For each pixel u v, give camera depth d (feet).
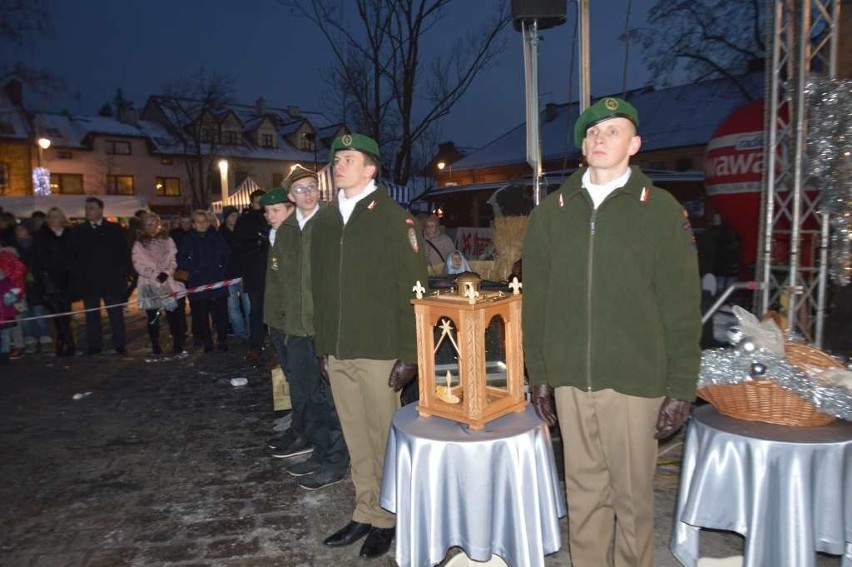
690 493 8.13
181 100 135.54
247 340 28.45
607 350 7.30
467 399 7.98
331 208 9.95
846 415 7.56
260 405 18.30
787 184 12.75
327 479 12.58
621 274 7.18
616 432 7.52
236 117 142.31
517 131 108.27
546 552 8.11
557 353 7.61
